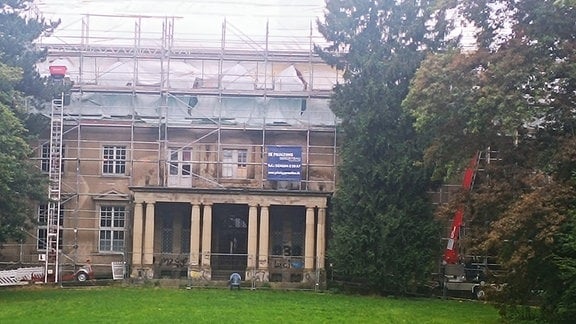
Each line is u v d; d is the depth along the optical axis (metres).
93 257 54.78
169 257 53.56
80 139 55.28
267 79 60.03
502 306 32.97
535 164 33.25
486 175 37.16
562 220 29.03
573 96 33.19
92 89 55.44
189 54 60.28
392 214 47.94
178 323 30.80
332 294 47.44
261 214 51.78
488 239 30.81
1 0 46.03
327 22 51.97
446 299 46.41
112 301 38.88
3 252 54.16
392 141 48.97
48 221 50.91
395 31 50.22
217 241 56.25
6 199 41.34
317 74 62.03
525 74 32.28
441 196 54.12
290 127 55.31
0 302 38.16
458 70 35.00
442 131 36.22
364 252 48.31
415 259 47.56
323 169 55.56
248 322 31.58
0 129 37.50
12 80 39.88
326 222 53.06
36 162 54.16
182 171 55.50
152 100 56.91
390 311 37.66
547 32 32.31
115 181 55.41
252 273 50.97
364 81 49.91
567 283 29.33
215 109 56.97
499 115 32.47
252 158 56.03
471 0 36.00
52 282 49.41
